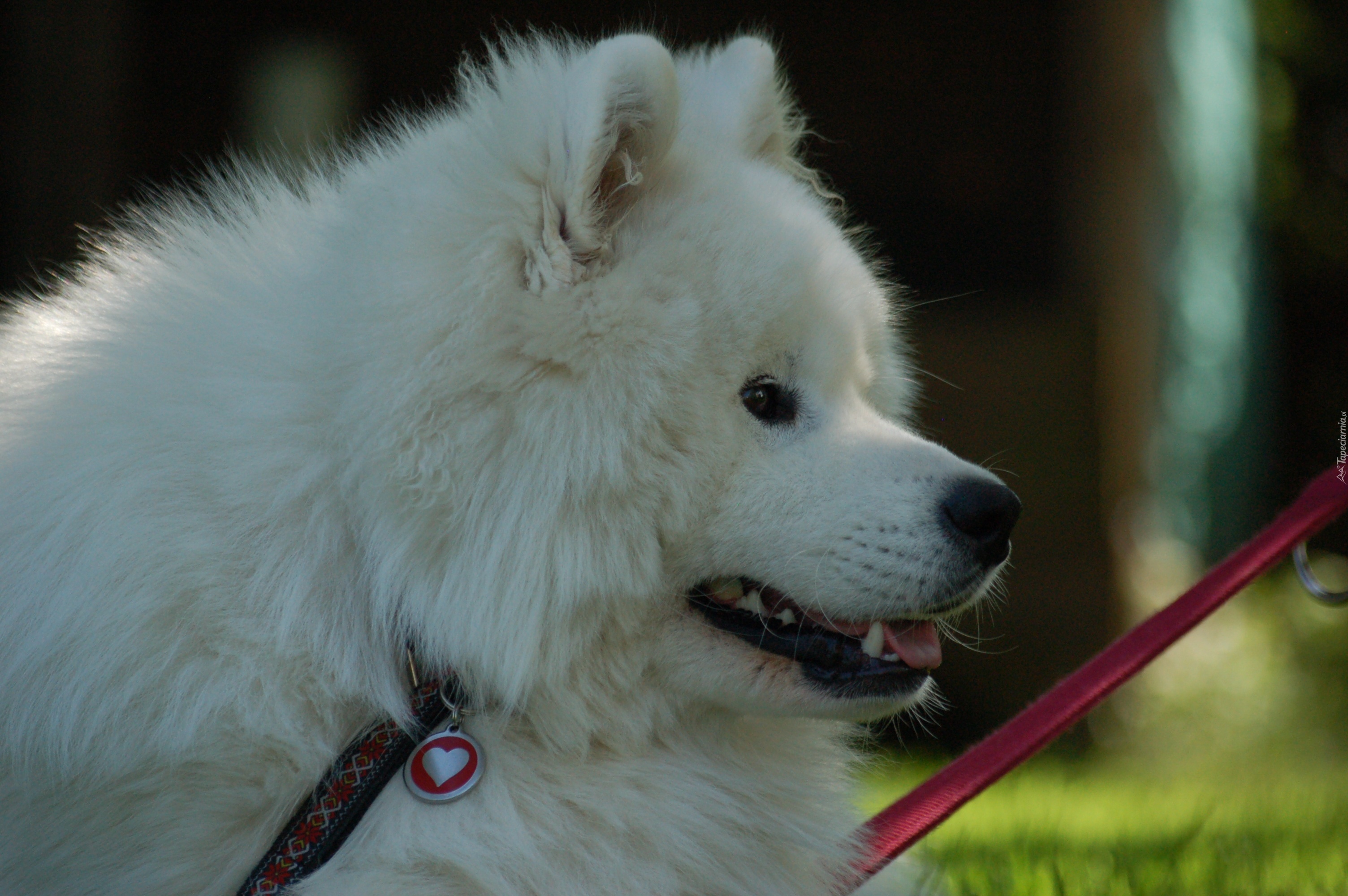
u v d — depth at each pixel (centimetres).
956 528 474
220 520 454
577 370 450
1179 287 1720
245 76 1994
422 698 461
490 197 449
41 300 561
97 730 430
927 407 1756
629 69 457
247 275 509
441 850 436
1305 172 2019
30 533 455
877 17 2016
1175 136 1691
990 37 2011
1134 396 1698
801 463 486
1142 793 1174
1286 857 729
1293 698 1570
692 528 475
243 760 439
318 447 464
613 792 469
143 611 435
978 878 668
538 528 450
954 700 1689
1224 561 558
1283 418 2056
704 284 472
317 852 438
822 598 478
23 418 486
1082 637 1681
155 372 477
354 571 462
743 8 2020
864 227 681
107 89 1670
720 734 508
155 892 432
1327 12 1977
